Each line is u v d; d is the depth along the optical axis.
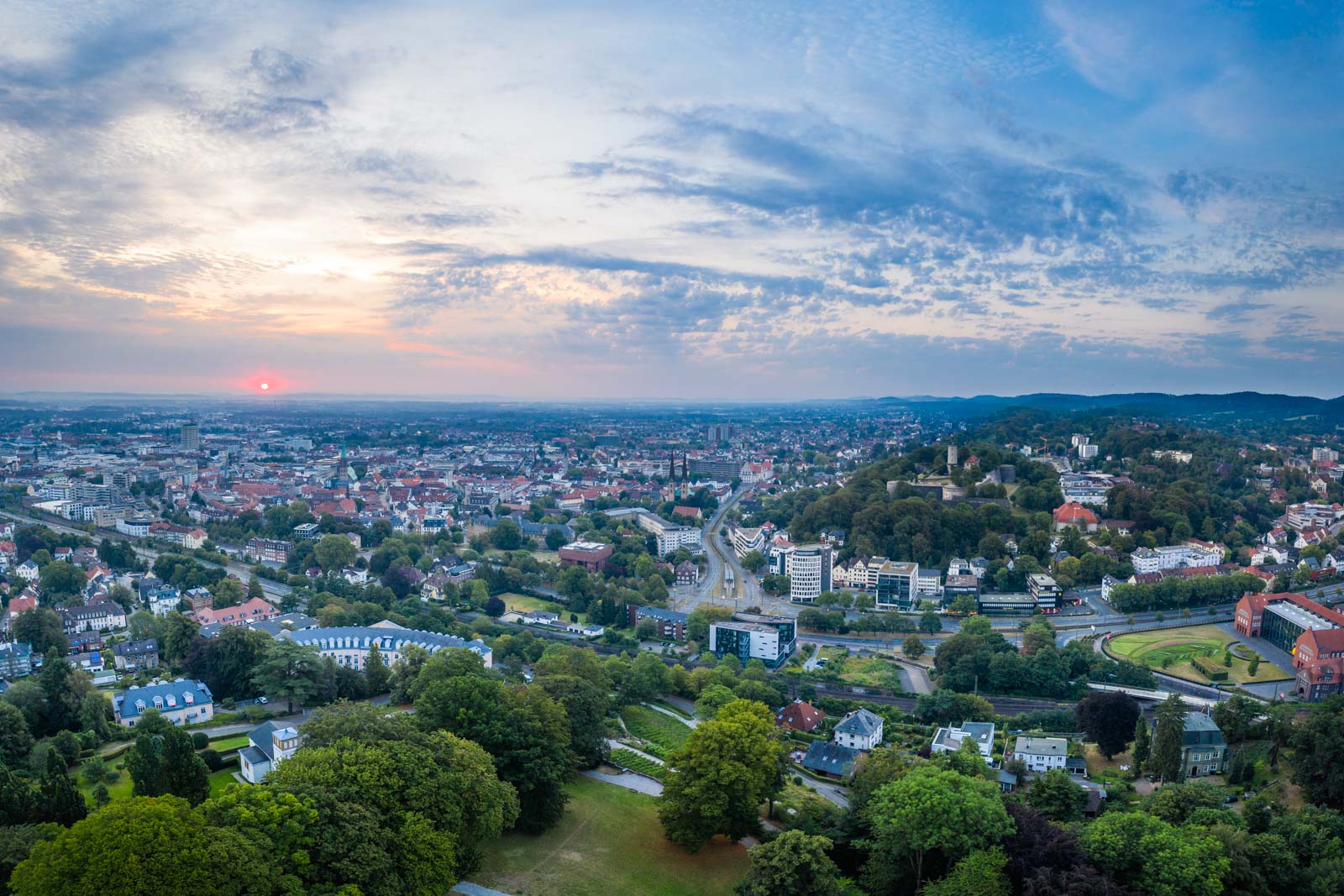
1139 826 162.50
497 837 177.75
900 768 193.50
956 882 151.50
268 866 124.50
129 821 119.25
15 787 165.12
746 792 183.88
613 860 179.38
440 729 177.25
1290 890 163.12
